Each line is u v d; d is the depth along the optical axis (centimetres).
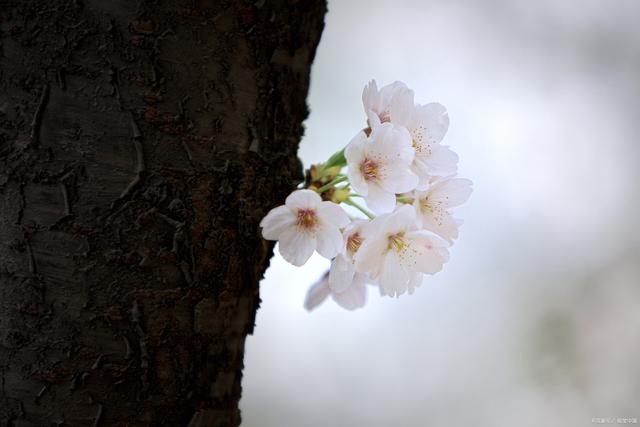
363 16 148
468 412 153
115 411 68
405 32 150
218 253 69
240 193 69
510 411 151
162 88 68
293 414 145
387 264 70
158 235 68
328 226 69
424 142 72
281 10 70
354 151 69
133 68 68
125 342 68
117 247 67
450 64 152
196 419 69
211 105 69
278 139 71
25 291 67
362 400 149
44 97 67
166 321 68
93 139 67
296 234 69
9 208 67
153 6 68
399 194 72
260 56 70
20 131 67
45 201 67
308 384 147
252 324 72
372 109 71
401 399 150
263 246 71
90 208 67
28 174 67
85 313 67
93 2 67
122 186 67
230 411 71
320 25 73
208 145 69
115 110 67
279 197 70
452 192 72
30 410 68
